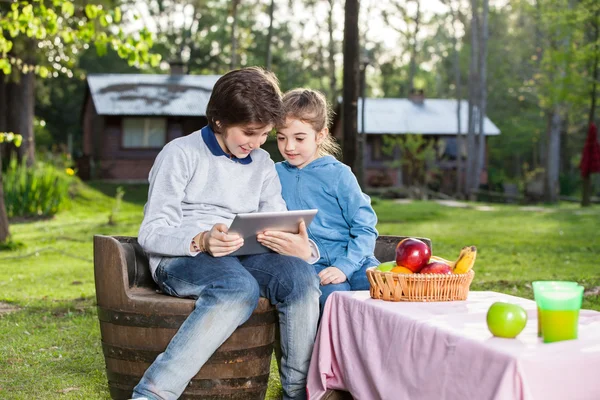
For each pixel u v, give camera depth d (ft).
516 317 7.62
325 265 11.85
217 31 153.69
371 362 9.00
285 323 9.96
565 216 55.98
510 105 156.04
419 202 77.92
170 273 9.95
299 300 9.85
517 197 96.48
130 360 9.85
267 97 9.95
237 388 9.82
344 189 11.75
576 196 129.49
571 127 137.39
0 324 17.58
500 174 152.35
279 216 9.95
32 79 66.18
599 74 91.66
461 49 161.68
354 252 11.31
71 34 29.53
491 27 150.61
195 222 10.23
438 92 185.47
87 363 13.74
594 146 79.92
